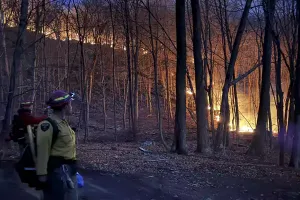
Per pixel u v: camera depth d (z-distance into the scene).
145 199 6.12
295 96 9.69
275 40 10.72
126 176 7.52
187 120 22.88
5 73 14.32
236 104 17.09
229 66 12.21
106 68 23.75
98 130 19.28
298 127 9.77
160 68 24.56
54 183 3.76
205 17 15.86
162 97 27.52
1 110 13.31
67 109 3.96
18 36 10.17
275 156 13.33
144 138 17.31
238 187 7.15
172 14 20.11
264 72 13.73
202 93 12.57
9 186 6.23
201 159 10.26
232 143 16.45
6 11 15.96
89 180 7.04
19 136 6.85
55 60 21.17
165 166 8.66
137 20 17.62
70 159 3.87
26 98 16.30
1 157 8.93
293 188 7.27
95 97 25.02
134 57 18.20
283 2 11.22
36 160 3.69
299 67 9.48
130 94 17.19
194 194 6.56
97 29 19.95
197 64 12.51
